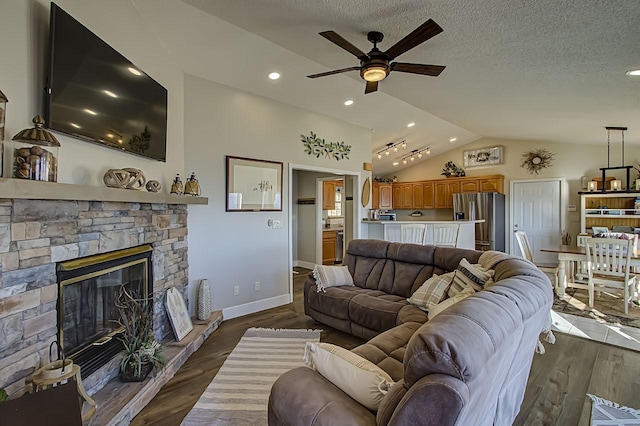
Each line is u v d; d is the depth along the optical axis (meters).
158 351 2.49
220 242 3.98
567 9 1.89
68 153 1.98
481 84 3.49
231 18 2.71
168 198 2.78
